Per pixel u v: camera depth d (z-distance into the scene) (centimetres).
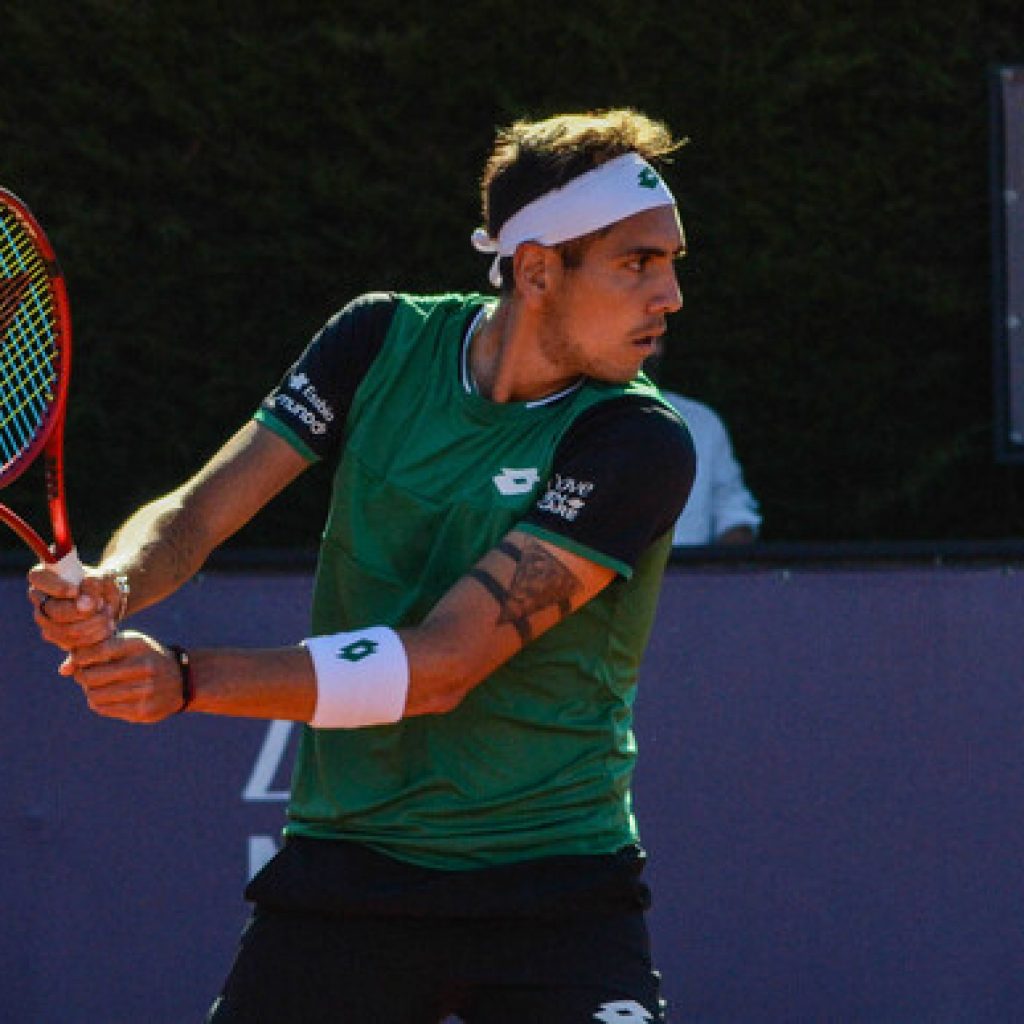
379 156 2236
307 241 2238
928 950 1703
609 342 1027
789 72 2247
